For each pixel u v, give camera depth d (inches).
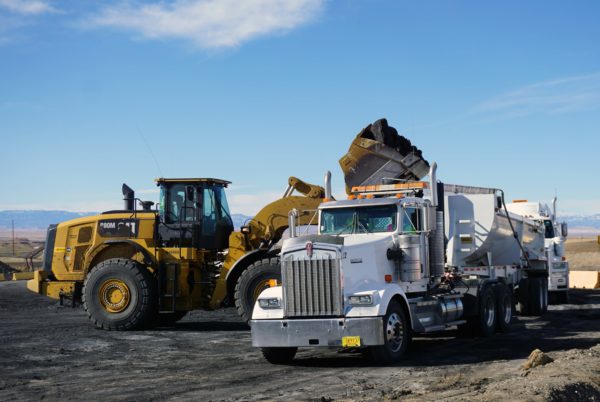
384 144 649.0
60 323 778.8
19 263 3969.0
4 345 580.7
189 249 703.1
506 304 659.4
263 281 649.0
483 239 665.0
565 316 812.0
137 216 724.7
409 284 499.8
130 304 685.3
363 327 431.8
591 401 329.1
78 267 738.8
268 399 349.1
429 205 532.1
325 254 440.1
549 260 966.4
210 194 733.9
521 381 351.6
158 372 443.8
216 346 565.3
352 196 581.6
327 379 402.3
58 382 415.8
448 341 582.9
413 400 327.3
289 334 443.2
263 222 708.7
